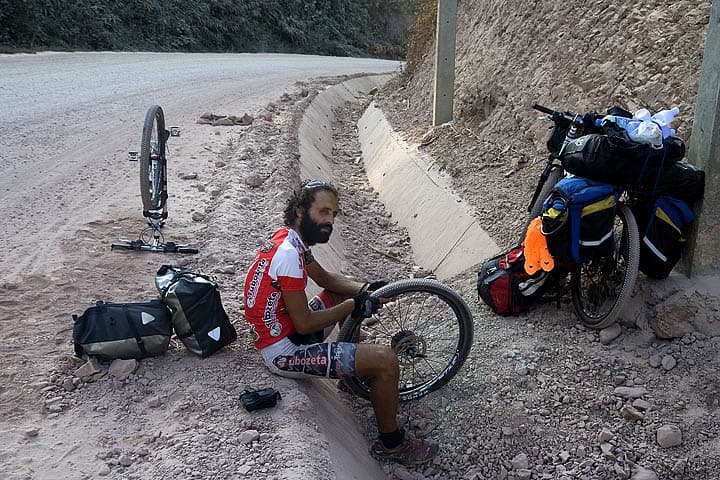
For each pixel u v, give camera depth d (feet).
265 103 49.34
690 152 16.97
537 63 29.30
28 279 18.51
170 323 14.67
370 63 112.78
